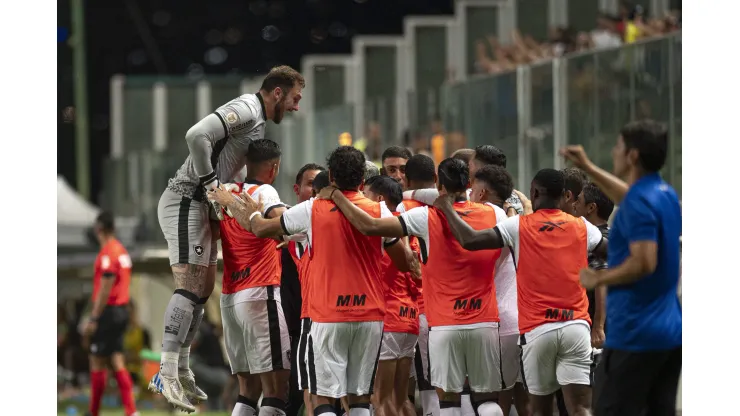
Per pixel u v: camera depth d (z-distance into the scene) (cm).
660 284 2286
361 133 5819
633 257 2236
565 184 3031
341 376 2695
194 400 3034
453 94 5116
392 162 3262
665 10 5825
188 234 2875
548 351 2725
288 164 6775
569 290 2727
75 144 10762
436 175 3042
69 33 10212
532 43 6056
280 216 2731
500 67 6075
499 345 2841
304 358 2759
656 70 3859
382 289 2747
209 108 9262
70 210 7250
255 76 9831
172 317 2864
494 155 3047
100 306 4888
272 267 2945
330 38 11512
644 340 2281
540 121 4459
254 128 2888
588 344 2744
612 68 4075
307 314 2788
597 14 6738
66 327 6806
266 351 2916
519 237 2720
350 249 2691
